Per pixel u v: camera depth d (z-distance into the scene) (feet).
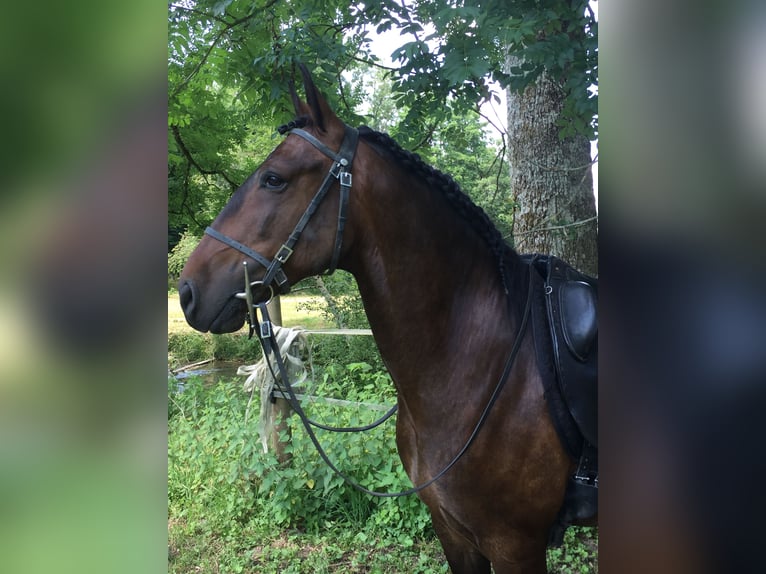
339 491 10.22
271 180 4.72
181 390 17.87
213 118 18.19
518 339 5.15
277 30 13.16
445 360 5.19
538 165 13.03
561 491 5.13
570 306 5.19
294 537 10.13
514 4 9.30
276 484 10.77
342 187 4.80
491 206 23.31
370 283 5.10
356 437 10.52
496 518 5.17
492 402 5.03
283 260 4.69
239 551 9.86
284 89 11.87
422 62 10.64
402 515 10.23
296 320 34.06
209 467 11.85
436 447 5.24
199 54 14.52
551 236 14.61
